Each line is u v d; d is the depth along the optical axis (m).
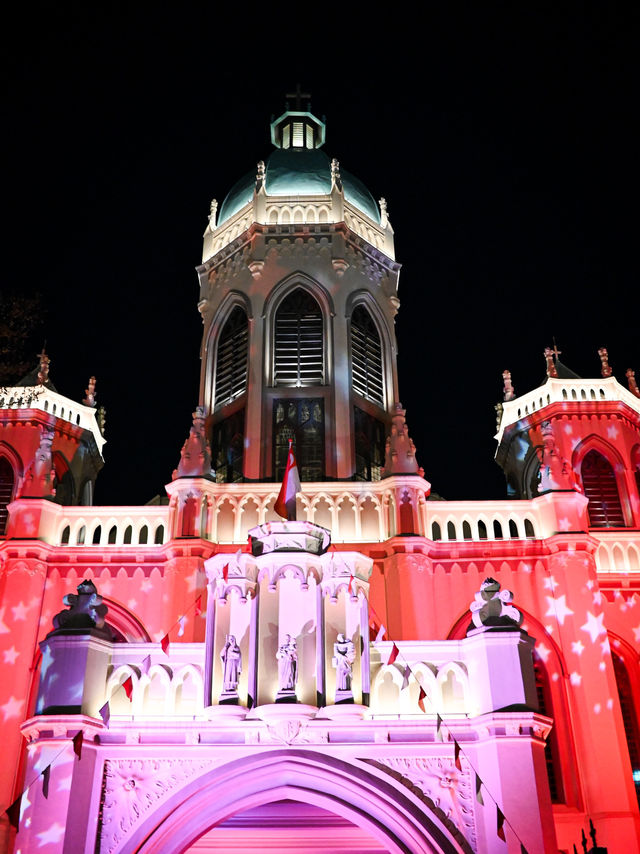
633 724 28.20
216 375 37.59
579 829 25.22
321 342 36.34
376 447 35.75
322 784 16.23
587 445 33.94
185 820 15.95
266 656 16.88
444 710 16.73
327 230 38.06
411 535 29.08
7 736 25.95
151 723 16.31
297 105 45.34
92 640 16.58
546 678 27.72
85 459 36.91
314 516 30.58
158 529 30.36
